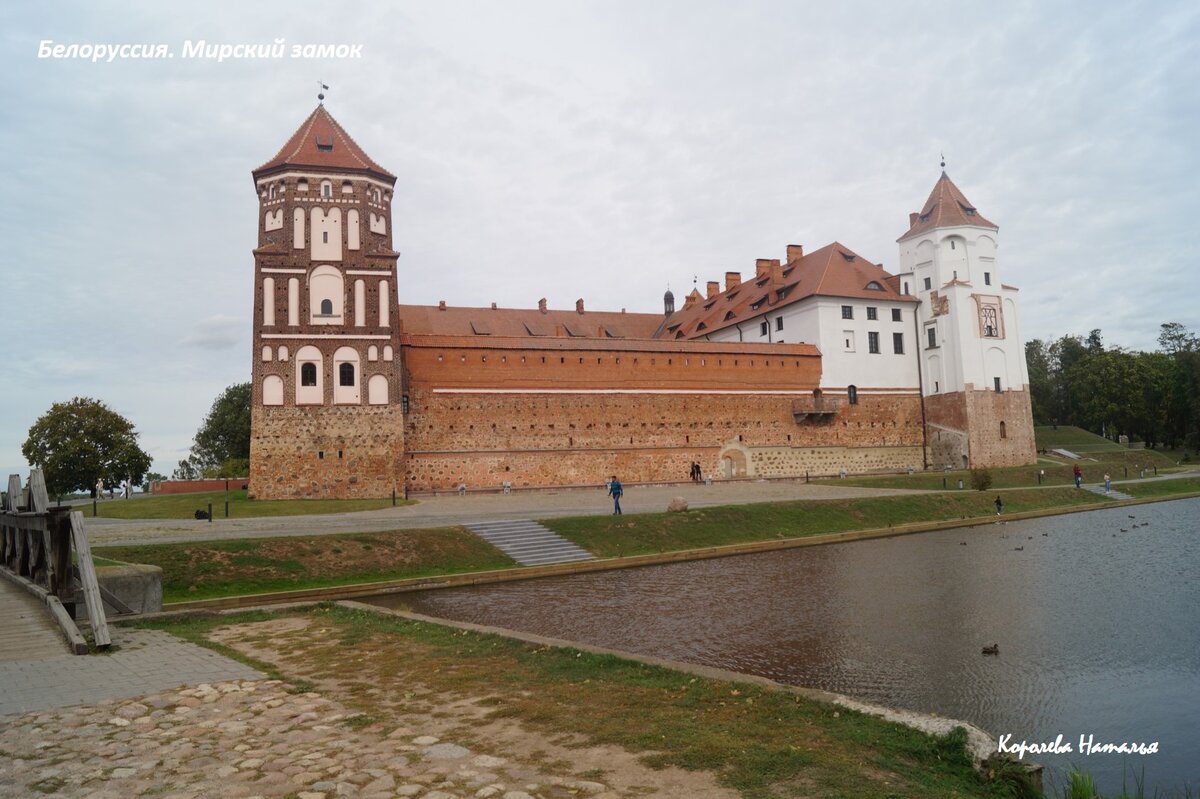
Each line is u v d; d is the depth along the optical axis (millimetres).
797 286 73438
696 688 10656
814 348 68188
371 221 52719
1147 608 23156
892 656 18016
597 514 40000
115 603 17578
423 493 53469
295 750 8133
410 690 10797
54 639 13500
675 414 61406
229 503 46469
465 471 54781
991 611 22859
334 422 50281
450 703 10094
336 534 31266
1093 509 53969
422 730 8914
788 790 7172
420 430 54094
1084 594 25281
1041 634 20109
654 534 37000
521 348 57469
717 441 62656
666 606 24047
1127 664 17375
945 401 71312
